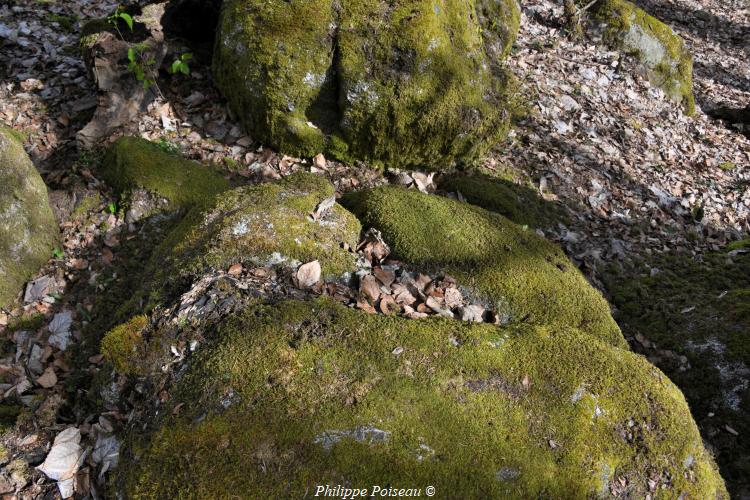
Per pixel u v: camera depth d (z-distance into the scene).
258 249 2.86
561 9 7.84
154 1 5.16
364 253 3.12
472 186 4.59
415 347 2.40
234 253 2.83
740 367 3.38
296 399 2.16
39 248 3.60
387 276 2.99
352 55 4.24
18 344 3.28
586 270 4.27
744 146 6.95
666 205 5.24
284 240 2.92
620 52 7.18
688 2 11.13
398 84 4.27
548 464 2.16
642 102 6.75
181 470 2.02
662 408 2.41
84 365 3.15
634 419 2.35
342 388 2.21
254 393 2.17
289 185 3.35
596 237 4.64
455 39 4.54
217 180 4.14
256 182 4.29
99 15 6.14
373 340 2.39
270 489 1.97
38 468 2.55
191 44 5.17
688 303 4.02
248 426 2.08
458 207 3.59
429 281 3.04
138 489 2.02
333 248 3.00
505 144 5.20
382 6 4.26
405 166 4.64
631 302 4.08
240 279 2.71
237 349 2.31
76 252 3.73
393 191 3.61
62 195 4.02
